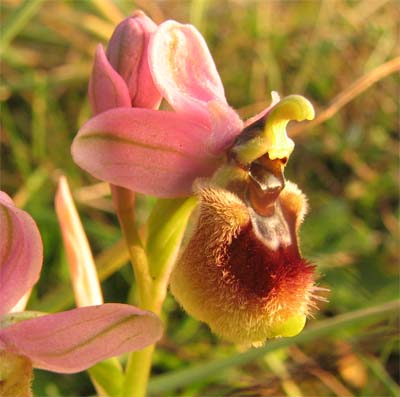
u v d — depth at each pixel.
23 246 0.05
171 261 0.05
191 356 0.08
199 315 0.05
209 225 0.05
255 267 0.05
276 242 0.05
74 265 0.05
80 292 0.05
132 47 0.05
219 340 0.08
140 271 0.05
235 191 0.05
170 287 0.05
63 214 0.05
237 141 0.05
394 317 0.07
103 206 0.09
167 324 0.08
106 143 0.05
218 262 0.05
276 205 0.05
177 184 0.05
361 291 0.09
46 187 0.09
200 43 0.05
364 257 0.09
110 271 0.06
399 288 0.09
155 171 0.05
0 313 0.05
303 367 0.07
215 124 0.05
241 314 0.05
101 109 0.05
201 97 0.05
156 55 0.05
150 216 0.05
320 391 0.08
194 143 0.05
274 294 0.05
